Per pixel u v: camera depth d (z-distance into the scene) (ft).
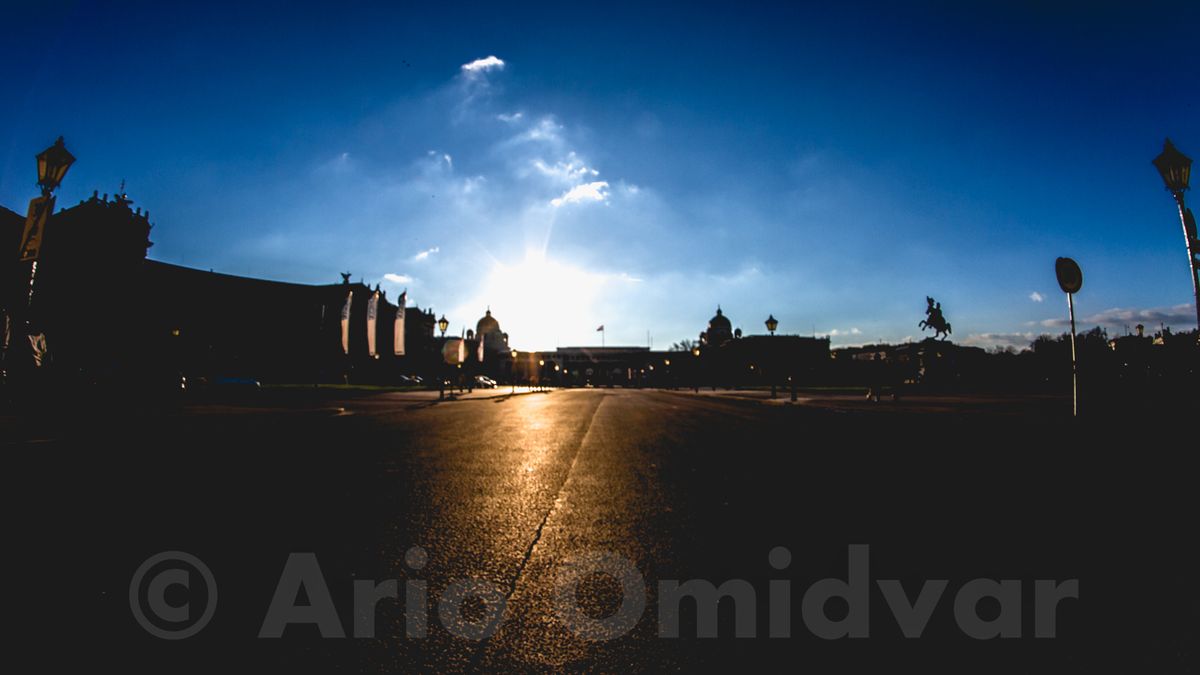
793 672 8.25
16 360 47.88
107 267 110.73
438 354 289.33
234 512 17.49
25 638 9.14
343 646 9.05
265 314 200.03
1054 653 8.62
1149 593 10.74
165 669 8.25
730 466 27.20
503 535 15.31
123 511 17.40
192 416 50.37
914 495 19.54
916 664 8.42
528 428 51.06
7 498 19.07
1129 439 32.76
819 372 263.70
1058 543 13.82
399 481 23.38
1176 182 35.96
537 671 8.34
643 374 432.25
